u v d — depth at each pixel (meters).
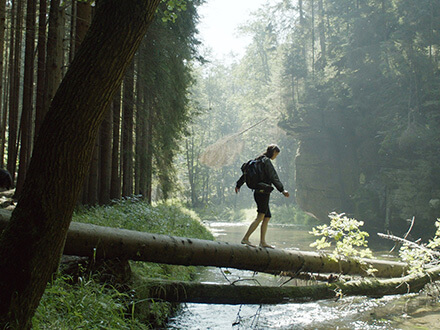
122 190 17.78
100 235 5.34
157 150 17.72
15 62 18.02
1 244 2.91
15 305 2.84
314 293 6.66
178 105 17.88
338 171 33.44
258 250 6.53
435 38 27.39
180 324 6.20
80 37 11.48
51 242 2.90
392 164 27.77
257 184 6.88
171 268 8.66
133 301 5.09
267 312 7.09
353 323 6.47
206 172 61.75
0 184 8.72
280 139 50.50
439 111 26.53
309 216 39.72
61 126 2.83
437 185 24.28
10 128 18.09
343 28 35.16
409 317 6.80
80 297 4.30
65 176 2.86
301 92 35.41
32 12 13.32
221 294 6.11
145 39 14.71
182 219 15.94
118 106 15.34
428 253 8.29
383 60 29.53
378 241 22.22
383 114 29.80
